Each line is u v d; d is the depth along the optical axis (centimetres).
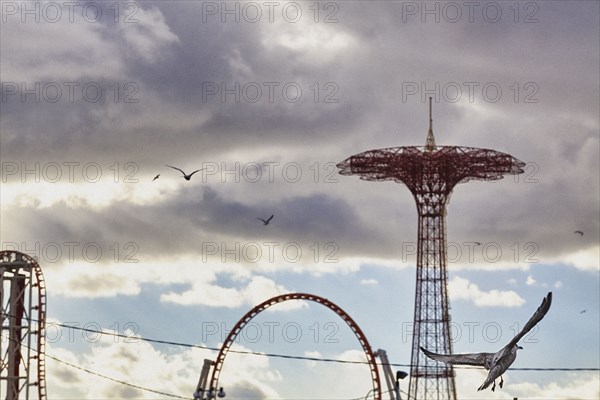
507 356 4159
